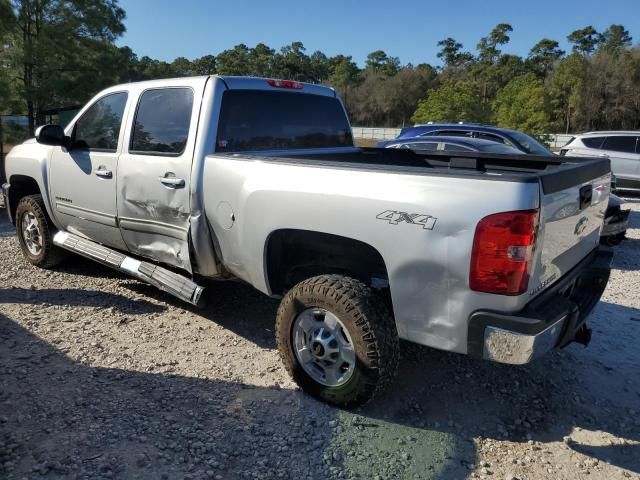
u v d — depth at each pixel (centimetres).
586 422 346
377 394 333
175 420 327
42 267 598
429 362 413
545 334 283
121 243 484
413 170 298
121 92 470
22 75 1641
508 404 362
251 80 437
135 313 487
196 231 403
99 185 479
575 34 10162
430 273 291
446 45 10919
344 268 363
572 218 322
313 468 292
